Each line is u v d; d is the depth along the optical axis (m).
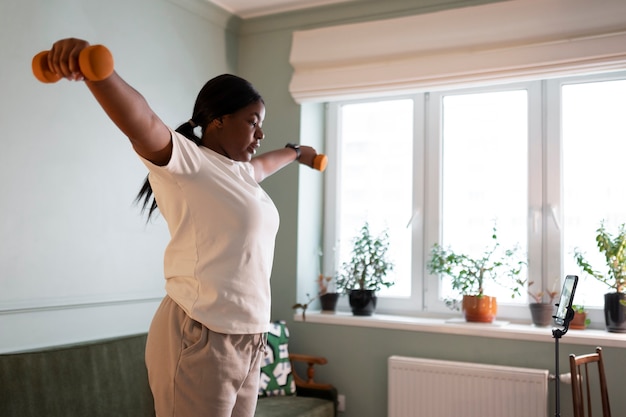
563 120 3.55
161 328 1.27
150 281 3.39
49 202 2.83
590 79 3.48
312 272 4.08
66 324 2.90
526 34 3.31
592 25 3.17
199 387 1.21
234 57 4.19
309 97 3.92
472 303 3.50
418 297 3.84
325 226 4.18
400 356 3.55
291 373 3.68
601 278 3.28
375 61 3.73
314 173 4.11
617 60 3.13
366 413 3.64
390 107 4.02
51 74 0.94
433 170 3.85
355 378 3.69
